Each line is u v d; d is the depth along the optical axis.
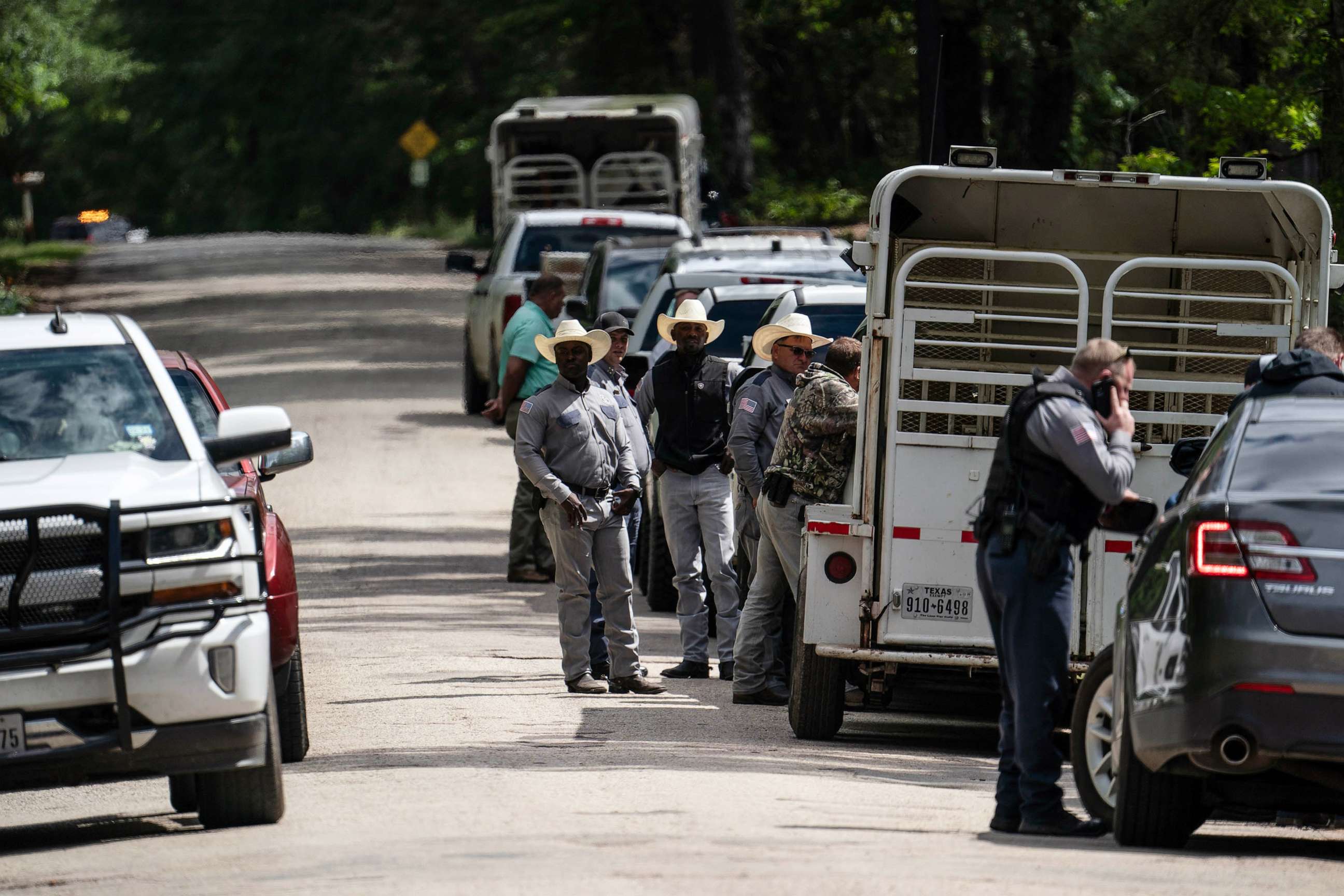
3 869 26.77
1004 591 27.42
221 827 28.94
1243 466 26.41
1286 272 36.66
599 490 42.38
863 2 173.75
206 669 27.36
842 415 40.16
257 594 28.25
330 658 47.03
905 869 24.44
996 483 27.70
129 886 24.36
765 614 42.09
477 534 69.69
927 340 38.19
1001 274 40.03
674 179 122.94
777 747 36.88
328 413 100.75
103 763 26.94
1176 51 79.81
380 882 23.55
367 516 73.19
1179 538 26.03
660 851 25.56
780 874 23.94
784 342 44.00
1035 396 27.28
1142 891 23.06
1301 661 24.47
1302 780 25.95
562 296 60.88
